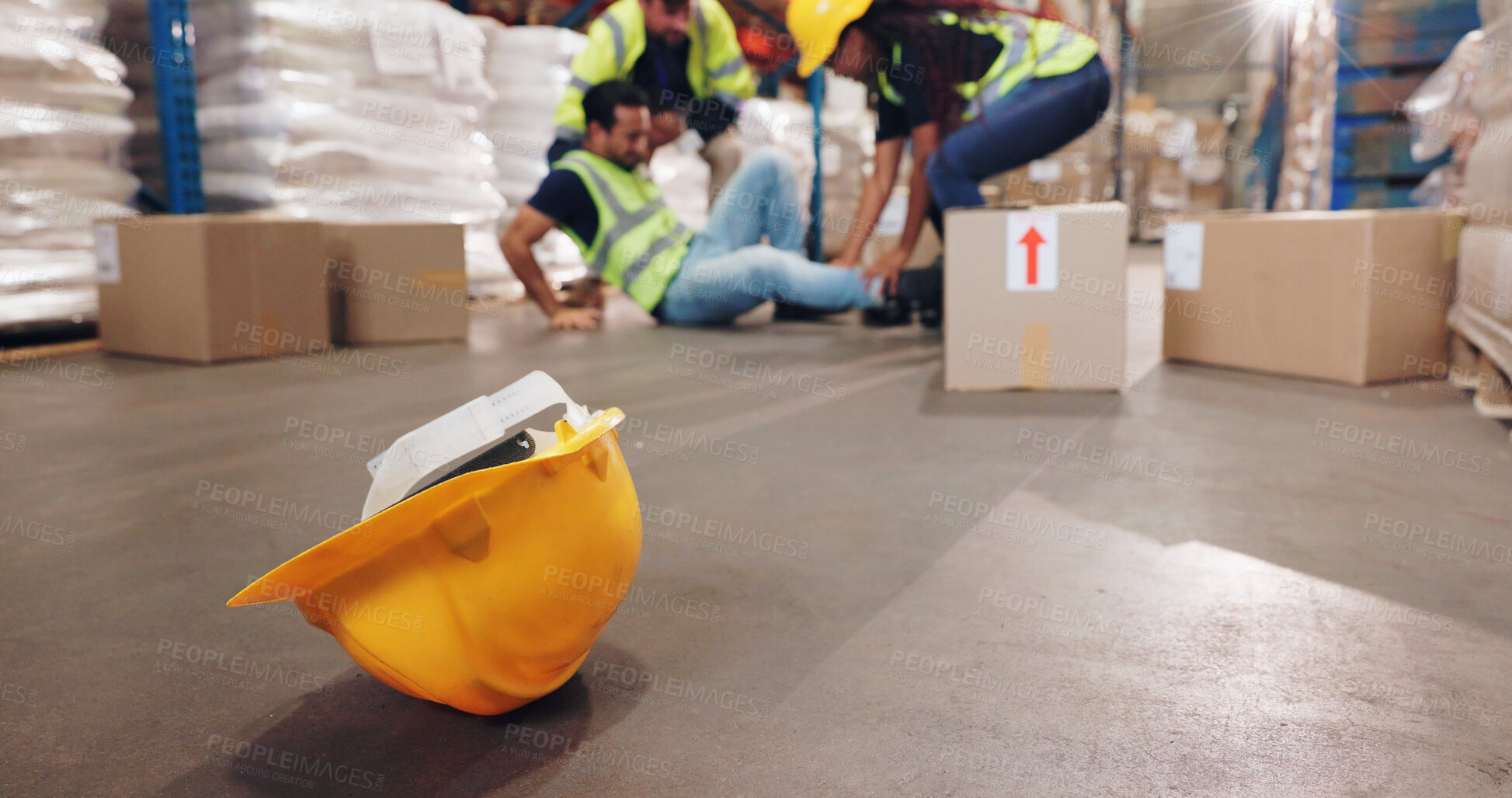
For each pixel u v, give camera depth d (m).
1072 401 2.37
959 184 3.46
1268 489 1.60
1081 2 8.35
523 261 3.93
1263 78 9.78
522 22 5.65
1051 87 3.30
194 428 2.11
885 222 4.77
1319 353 2.56
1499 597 1.14
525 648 0.82
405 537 0.76
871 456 1.86
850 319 4.42
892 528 1.42
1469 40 3.14
